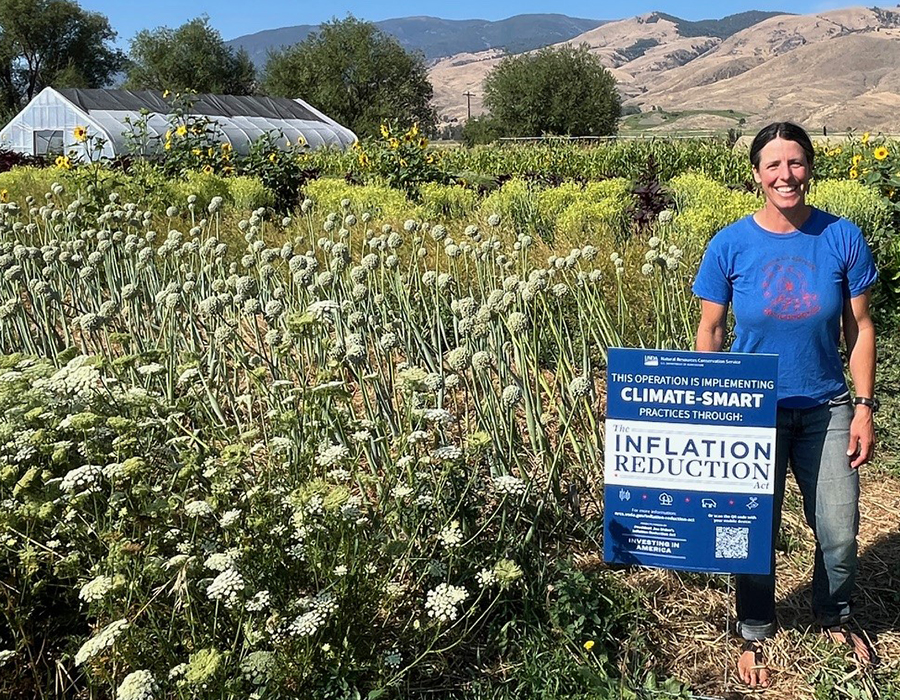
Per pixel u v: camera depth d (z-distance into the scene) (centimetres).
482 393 421
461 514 326
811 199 854
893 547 388
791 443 309
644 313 611
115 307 421
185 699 236
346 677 272
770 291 293
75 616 295
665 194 963
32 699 280
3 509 277
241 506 292
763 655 318
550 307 512
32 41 6694
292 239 798
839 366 303
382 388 396
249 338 598
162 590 271
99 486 275
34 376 336
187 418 391
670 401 297
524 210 944
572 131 5247
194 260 649
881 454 480
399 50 6059
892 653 322
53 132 3272
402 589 312
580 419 440
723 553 302
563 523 373
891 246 740
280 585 279
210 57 6562
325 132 3744
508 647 310
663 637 327
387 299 550
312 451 317
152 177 1097
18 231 681
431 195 1055
